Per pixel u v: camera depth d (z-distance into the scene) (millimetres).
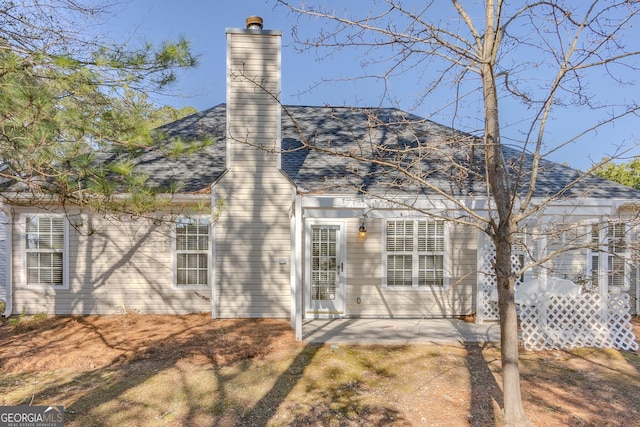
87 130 4066
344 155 4043
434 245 9047
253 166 8383
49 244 8797
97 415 4250
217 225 8328
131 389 4887
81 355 6039
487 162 3877
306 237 8883
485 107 3834
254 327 7652
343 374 5391
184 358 5941
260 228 8414
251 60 8289
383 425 4059
